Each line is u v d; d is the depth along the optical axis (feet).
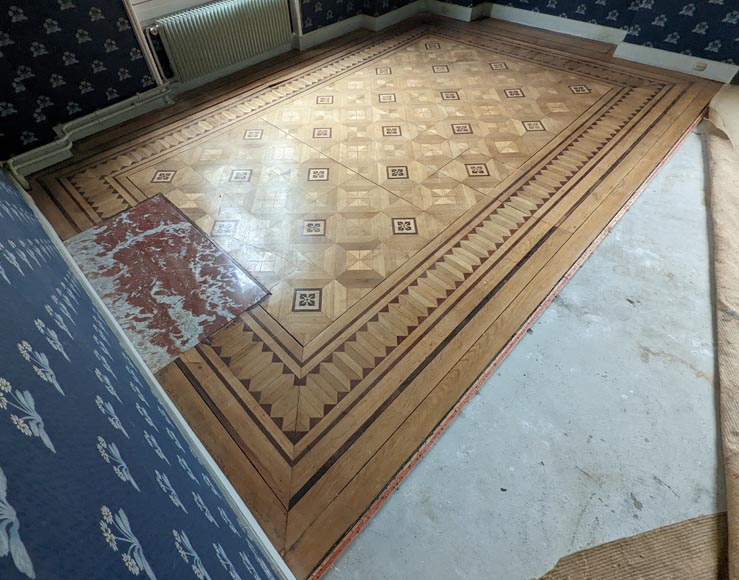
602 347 5.23
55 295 3.40
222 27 10.02
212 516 2.88
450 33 12.76
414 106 9.61
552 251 6.35
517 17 13.14
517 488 4.14
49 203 7.26
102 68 8.41
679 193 7.21
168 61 9.63
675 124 8.64
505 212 7.00
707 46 9.71
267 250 6.45
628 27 10.82
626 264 6.16
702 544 3.76
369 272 6.15
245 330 5.44
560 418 4.62
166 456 2.83
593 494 4.09
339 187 7.55
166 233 6.68
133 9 8.23
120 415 2.55
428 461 4.33
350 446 4.41
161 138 8.76
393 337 5.37
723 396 4.65
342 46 12.22
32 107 7.72
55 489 1.41
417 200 7.27
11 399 1.49
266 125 9.12
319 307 5.71
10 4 6.89
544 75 10.54
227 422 4.60
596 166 7.77
